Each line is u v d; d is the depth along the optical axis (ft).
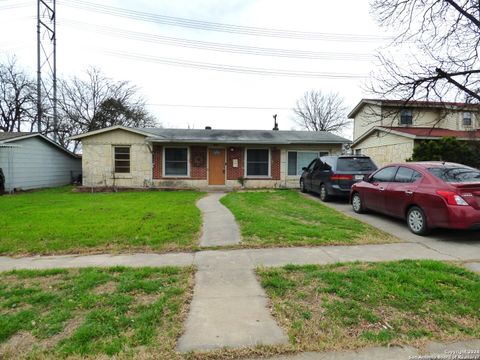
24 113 89.92
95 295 10.96
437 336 8.43
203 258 15.31
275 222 22.57
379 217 25.84
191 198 37.45
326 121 151.02
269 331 8.70
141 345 8.02
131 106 106.32
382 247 17.21
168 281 12.35
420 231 19.79
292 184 52.80
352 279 12.28
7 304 10.30
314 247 17.15
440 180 19.24
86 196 40.27
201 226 21.81
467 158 40.14
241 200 35.35
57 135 85.76
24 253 16.40
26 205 31.83
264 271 13.28
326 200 34.86
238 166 52.01
